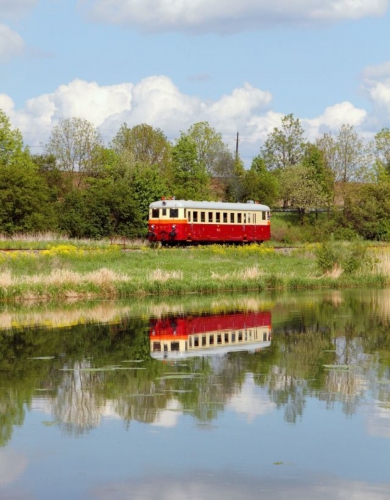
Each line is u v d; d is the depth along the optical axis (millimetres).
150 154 108188
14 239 55125
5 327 24562
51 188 81188
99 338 22234
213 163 112000
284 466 10625
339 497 9523
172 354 19344
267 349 20156
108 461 10867
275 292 37906
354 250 45000
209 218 57750
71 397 14453
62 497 9578
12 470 10555
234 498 9500
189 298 34594
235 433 12078
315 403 13938
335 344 20922
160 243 56281
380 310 29406
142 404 13953
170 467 10594
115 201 64688
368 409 13516
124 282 36062
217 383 15602
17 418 13047
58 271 36375
